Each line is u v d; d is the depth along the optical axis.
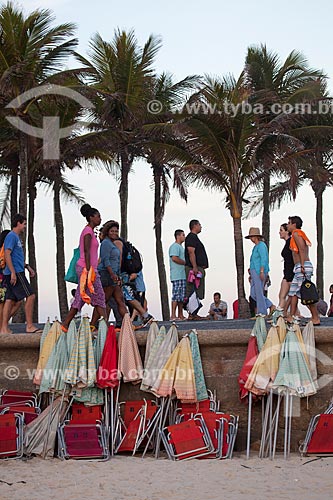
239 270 57.59
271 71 63.53
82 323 26.45
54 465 24.67
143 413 26.20
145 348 27.44
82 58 63.16
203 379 26.59
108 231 29.38
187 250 37.06
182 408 26.56
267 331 26.84
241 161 55.06
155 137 59.44
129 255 31.77
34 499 21.36
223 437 25.62
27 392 27.47
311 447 25.39
